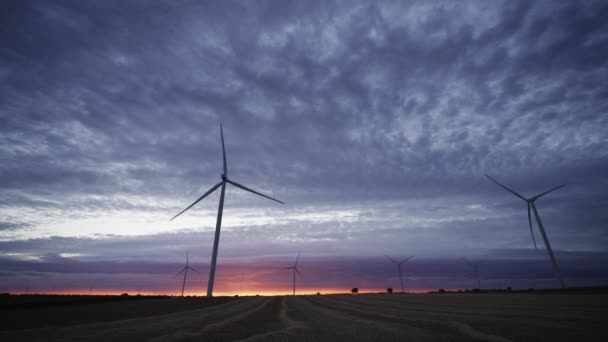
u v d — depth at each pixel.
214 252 54.62
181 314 25.45
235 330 14.12
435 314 20.39
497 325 13.74
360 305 34.22
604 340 9.84
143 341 11.34
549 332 11.56
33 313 29.02
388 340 10.65
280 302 44.69
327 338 11.39
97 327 16.17
